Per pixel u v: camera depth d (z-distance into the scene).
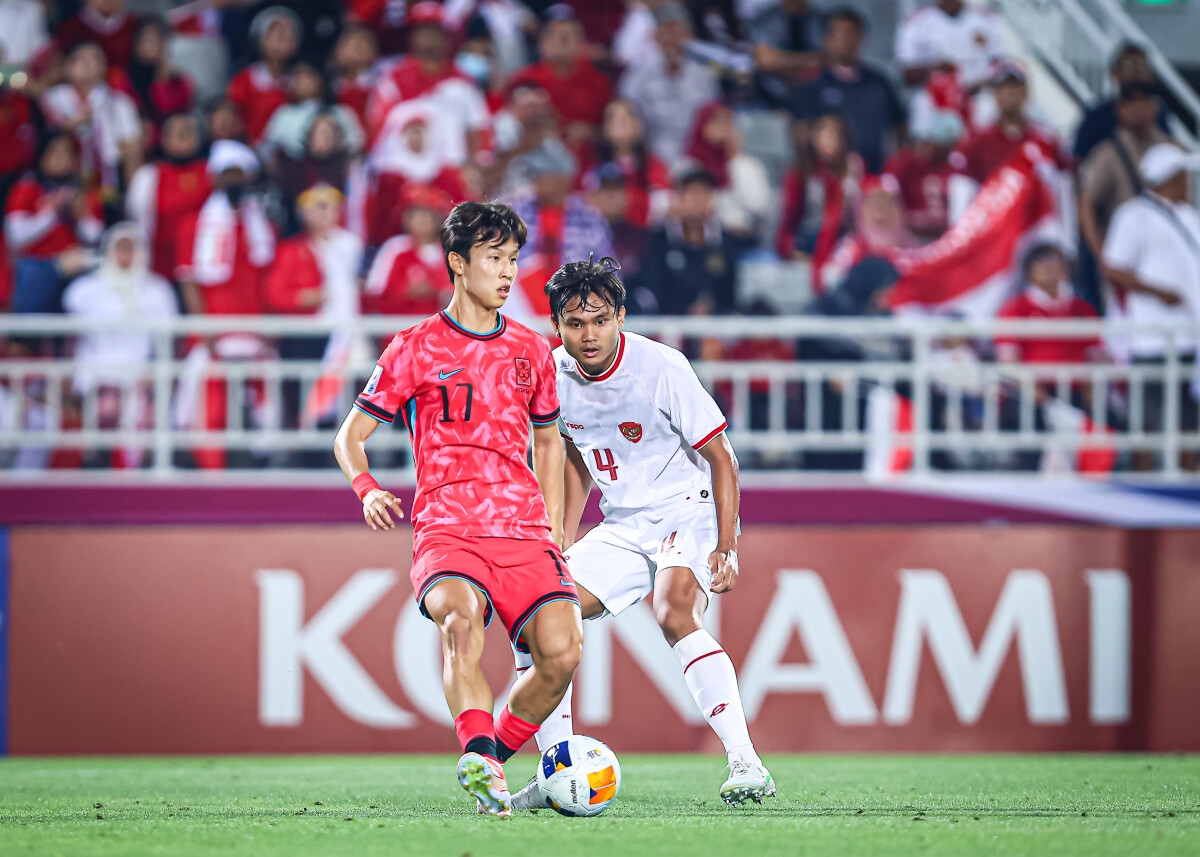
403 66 36.66
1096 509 29.97
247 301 33.00
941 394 32.88
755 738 29.00
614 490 15.66
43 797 17.17
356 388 31.53
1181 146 36.62
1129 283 34.53
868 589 29.47
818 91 38.44
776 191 38.78
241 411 31.14
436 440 13.34
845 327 30.14
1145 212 34.94
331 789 18.45
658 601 15.23
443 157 35.84
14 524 28.77
